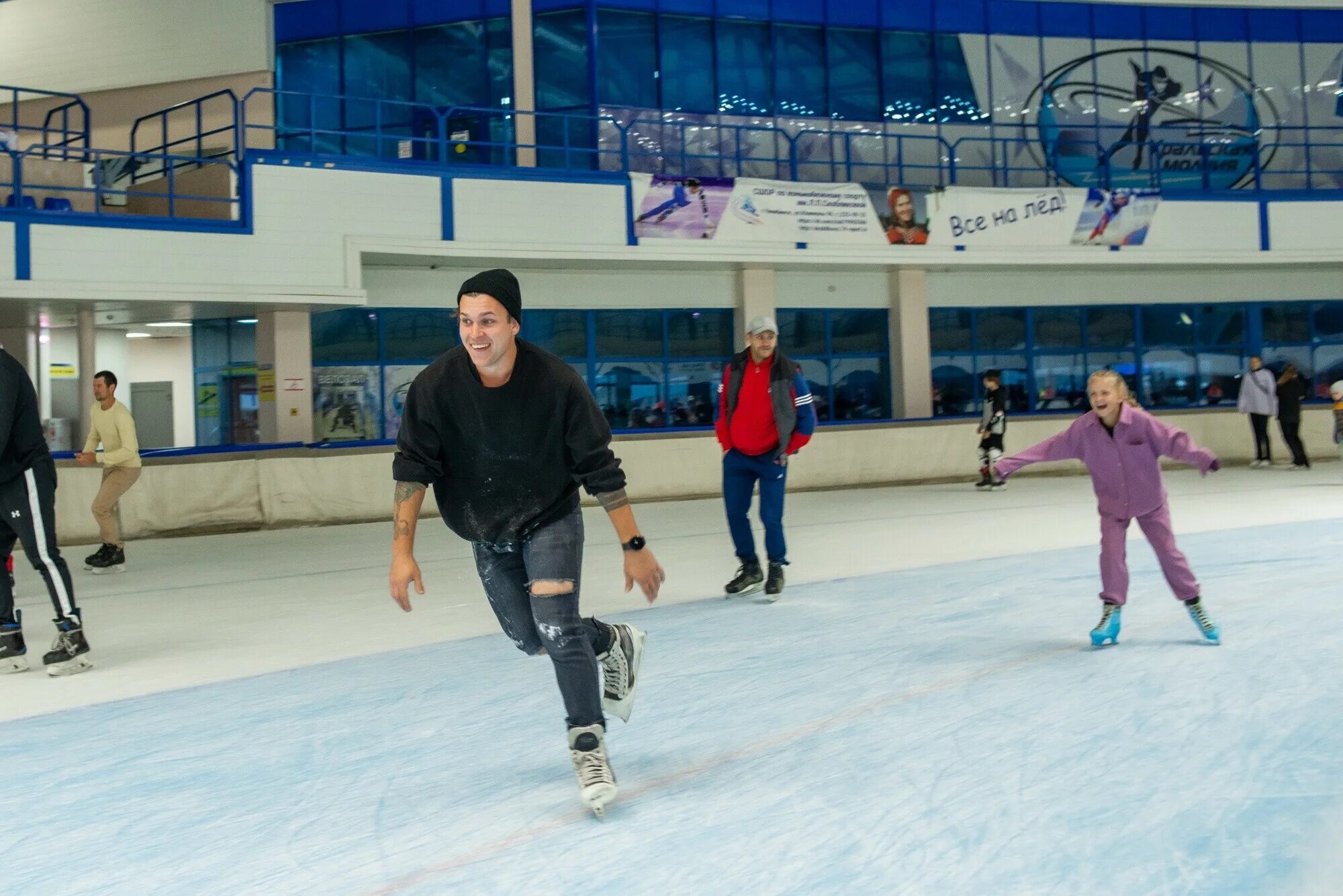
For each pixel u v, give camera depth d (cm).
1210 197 2083
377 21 2058
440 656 635
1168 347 2258
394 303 1858
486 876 310
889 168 2169
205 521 1431
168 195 1516
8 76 2106
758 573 798
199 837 353
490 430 351
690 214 1841
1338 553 890
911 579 850
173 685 582
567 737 371
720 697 512
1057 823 336
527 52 1998
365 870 319
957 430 1917
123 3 2075
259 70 2027
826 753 418
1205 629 582
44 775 428
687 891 294
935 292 2159
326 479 1521
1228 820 333
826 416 2109
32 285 1434
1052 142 2233
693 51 2067
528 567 364
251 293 1557
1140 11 2259
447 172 1688
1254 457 2034
